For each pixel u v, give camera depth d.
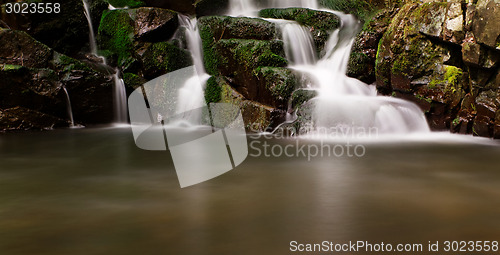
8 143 10.38
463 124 11.48
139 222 4.89
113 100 13.81
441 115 11.75
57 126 13.00
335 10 15.73
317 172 7.33
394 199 5.76
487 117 10.97
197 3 16.48
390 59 12.46
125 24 14.46
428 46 11.88
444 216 5.09
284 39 13.64
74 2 14.36
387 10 13.58
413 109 12.03
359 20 14.79
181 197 5.86
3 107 12.42
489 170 7.51
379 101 11.91
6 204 5.59
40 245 4.26
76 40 14.55
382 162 8.15
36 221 4.93
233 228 4.70
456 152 9.16
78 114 13.41
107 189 6.28
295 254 4.04
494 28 10.44
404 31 12.20
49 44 14.05
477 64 10.88
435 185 6.50
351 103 11.70
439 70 11.77
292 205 5.49
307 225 4.78
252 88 12.47
